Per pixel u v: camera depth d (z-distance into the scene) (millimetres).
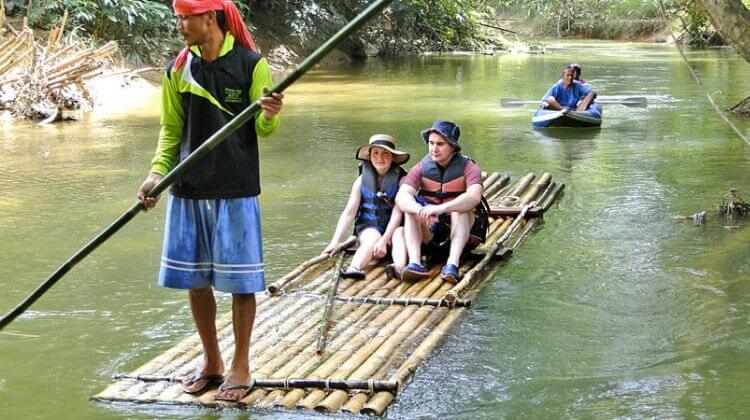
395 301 4973
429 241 5570
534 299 5066
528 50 24938
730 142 10102
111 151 9492
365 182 5699
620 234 6340
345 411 3729
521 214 6605
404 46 24203
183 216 3719
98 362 4266
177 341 4508
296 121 11781
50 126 11258
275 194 7547
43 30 14578
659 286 5254
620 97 13031
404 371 4047
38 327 4672
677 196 7473
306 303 4941
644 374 4094
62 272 3635
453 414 3734
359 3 23438
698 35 23484
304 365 4125
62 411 3771
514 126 11438
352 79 17641
